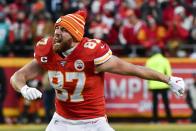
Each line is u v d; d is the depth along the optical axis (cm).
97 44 1414
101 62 1405
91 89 1443
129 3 4628
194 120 4031
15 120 3984
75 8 4288
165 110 3884
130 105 4091
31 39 4238
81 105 1452
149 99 4081
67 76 1423
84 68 1413
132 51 4253
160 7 4525
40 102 3962
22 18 4356
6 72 4041
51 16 4222
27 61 4062
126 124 3950
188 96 4066
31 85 3775
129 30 4253
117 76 4084
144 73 1423
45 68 1451
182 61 4125
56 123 1487
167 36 4300
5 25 4284
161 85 3756
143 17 4438
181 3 4634
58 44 1402
